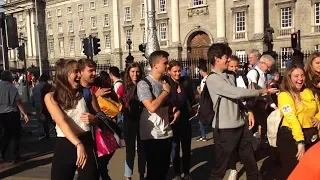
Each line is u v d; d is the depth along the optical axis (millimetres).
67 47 65062
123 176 7070
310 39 36344
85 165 4293
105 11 56531
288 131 4617
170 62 6551
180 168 7188
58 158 4262
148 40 14430
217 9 41812
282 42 38031
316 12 36031
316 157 2045
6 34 11805
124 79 7035
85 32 60594
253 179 5223
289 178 2115
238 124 5074
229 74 5238
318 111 4738
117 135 5184
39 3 69875
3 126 8531
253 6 39344
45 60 70312
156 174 5125
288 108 4531
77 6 61812
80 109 4367
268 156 7855
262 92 4824
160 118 5051
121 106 5723
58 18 66562
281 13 38375
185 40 45375
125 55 53625
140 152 6469
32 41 72125
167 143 5125
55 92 4320
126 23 53125
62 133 4270
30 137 12227
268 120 6219
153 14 14406
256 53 7930
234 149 5184
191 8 44344
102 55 57375
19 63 75812
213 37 42688
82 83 4859
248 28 40000
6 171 7816
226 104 5023
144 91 4879
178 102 6215
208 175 6938
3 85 8398
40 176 7375
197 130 12156
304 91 4691
